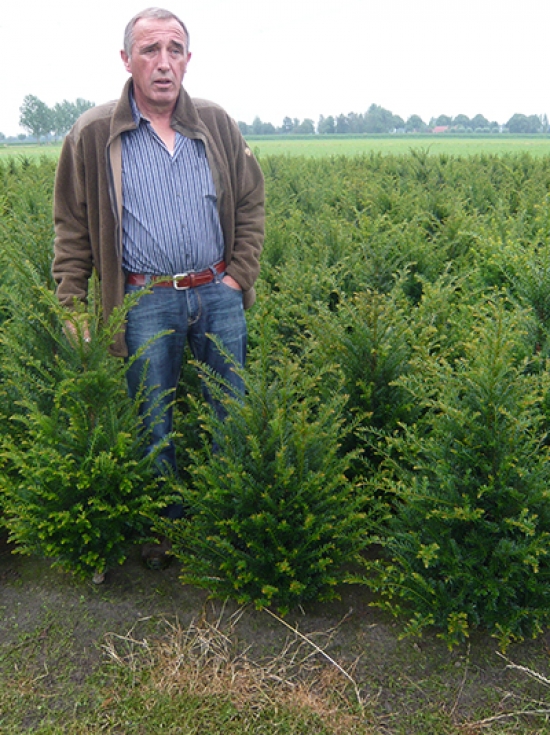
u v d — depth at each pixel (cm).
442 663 274
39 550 313
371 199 952
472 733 244
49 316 346
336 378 360
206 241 321
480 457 280
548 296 393
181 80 301
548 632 289
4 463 343
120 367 348
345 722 250
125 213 311
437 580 287
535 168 1369
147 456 315
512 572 268
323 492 288
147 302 321
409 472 310
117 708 257
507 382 280
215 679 269
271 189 1193
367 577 323
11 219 655
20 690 264
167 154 309
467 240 687
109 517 300
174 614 302
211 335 308
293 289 505
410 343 384
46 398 357
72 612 303
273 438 282
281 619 298
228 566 289
